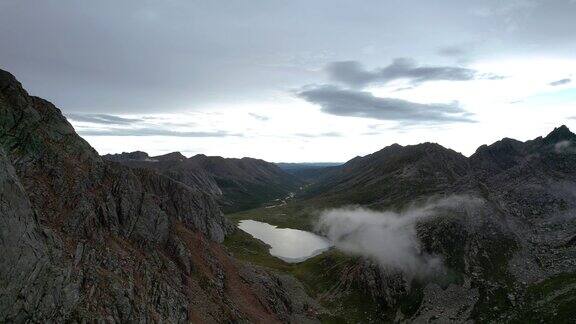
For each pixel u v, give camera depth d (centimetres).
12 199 5491
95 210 8650
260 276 13388
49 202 7606
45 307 5478
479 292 13925
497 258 15638
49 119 9369
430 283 14462
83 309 6012
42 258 5766
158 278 8431
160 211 11025
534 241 16762
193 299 9138
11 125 8144
